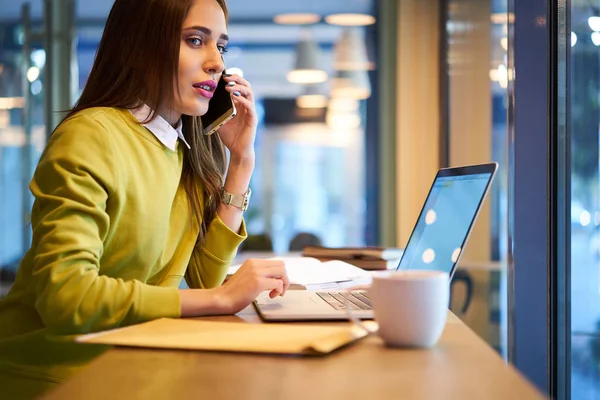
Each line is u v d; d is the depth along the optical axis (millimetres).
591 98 1593
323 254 2199
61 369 1340
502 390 786
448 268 1360
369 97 6172
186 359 945
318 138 6398
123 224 1450
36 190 1343
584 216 1646
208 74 1558
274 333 1076
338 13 6105
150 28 1521
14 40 5270
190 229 1700
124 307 1208
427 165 5605
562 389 1798
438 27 5484
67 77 5367
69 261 1230
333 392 781
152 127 1531
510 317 1862
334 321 1213
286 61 6461
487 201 3598
